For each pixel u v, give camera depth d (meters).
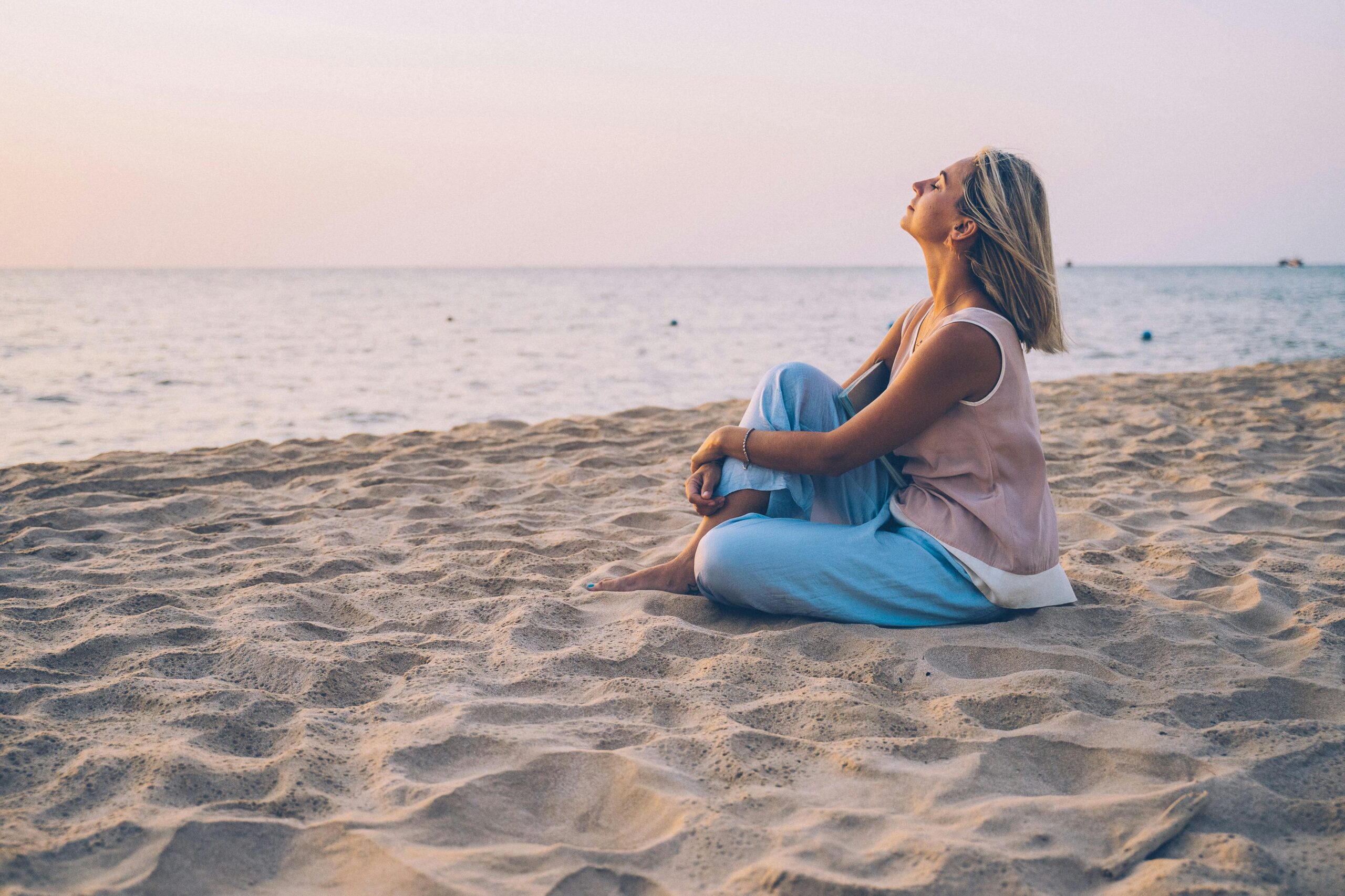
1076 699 1.88
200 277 131.62
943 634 2.22
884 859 1.31
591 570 2.82
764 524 2.29
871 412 2.16
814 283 105.25
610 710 1.83
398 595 2.55
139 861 1.28
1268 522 3.49
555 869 1.29
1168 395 7.11
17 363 12.26
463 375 11.66
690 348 16.56
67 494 3.92
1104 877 1.30
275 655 2.03
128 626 2.21
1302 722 1.74
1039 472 2.25
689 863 1.32
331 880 1.27
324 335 19.62
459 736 1.66
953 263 2.21
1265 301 42.75
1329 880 1.30
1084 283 94.94
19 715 1.74
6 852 1.27
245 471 4.31
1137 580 2.68
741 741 1.67
